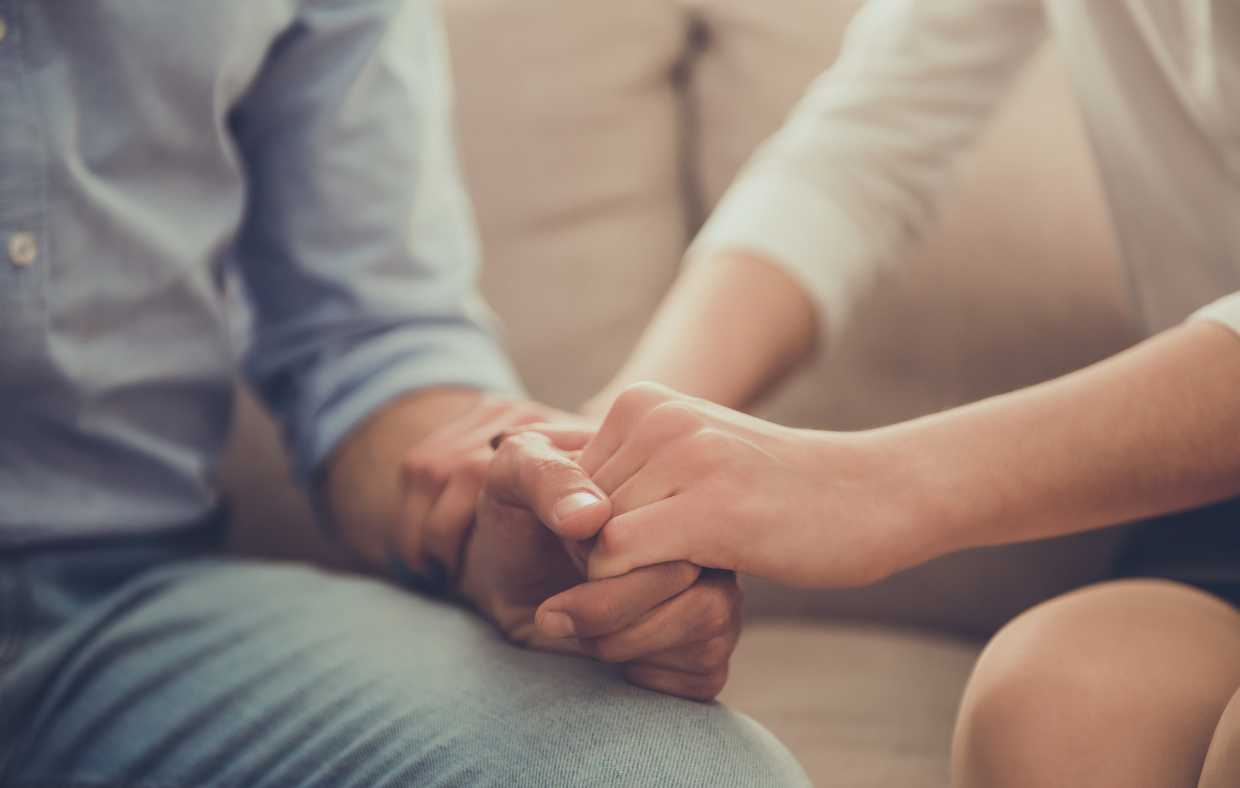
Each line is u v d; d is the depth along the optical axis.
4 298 1.06
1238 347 0.97
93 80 1.09
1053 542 1.36
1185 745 0.92
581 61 1.60
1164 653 0.95
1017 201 1.49
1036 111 1.54
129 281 1.11
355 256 1.21
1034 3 1.30
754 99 1.60
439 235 1.25
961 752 0.96
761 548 0.96
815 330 1.27
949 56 1.32
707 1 1.67
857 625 1.42
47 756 1.03
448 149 1.30
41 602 1.09
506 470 1.00
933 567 1.39
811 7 1.62
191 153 1.14
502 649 1.02
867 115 1.32
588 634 0.95
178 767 1.00
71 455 1.12
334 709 0.99
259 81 1.19
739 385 1.20
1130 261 1.19
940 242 1.48
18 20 1.06
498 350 1.26
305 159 1.20
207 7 1.11
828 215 1.27
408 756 0.96
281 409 1.25
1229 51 1.06
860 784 1.09
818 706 1.19
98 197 1.09
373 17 1.21
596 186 1.58
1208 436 0.97
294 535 1.48
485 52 1.60
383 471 1.16
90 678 1.06
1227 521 1.06
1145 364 0.98
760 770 0.94
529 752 0.94
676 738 0.95
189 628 1.07
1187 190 1.13
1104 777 0.93
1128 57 1.13
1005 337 1.44
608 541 0.96
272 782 0.98
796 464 0.97
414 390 1.18
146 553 1.15
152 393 1.15
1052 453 0.97
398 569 1.12
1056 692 0.94
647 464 0.98
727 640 0.98
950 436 0.98
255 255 1.23
